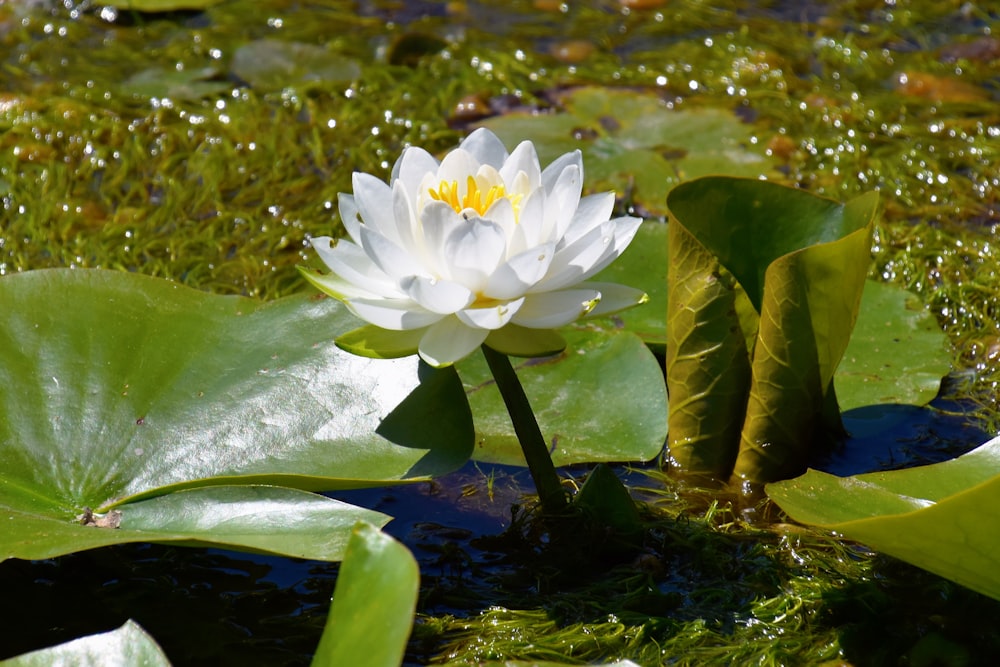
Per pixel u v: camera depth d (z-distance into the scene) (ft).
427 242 6.28
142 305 6.57
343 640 6.09
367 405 6.47
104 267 7.08
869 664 6.30
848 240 6.40
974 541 6.16
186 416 6.45
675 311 6.54
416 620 6.36
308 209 7.25
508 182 6.39
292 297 6.59
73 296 6.57
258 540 6.26
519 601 6.39
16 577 6.41
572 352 6.70
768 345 6.49
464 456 6.41
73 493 6.36
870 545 6.25
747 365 6.55
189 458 6.41
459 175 6.37
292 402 6.47
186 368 6.50
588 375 6.66
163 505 6.32
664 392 6.61
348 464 6.41
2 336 6.51
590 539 6.46
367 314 6.29
